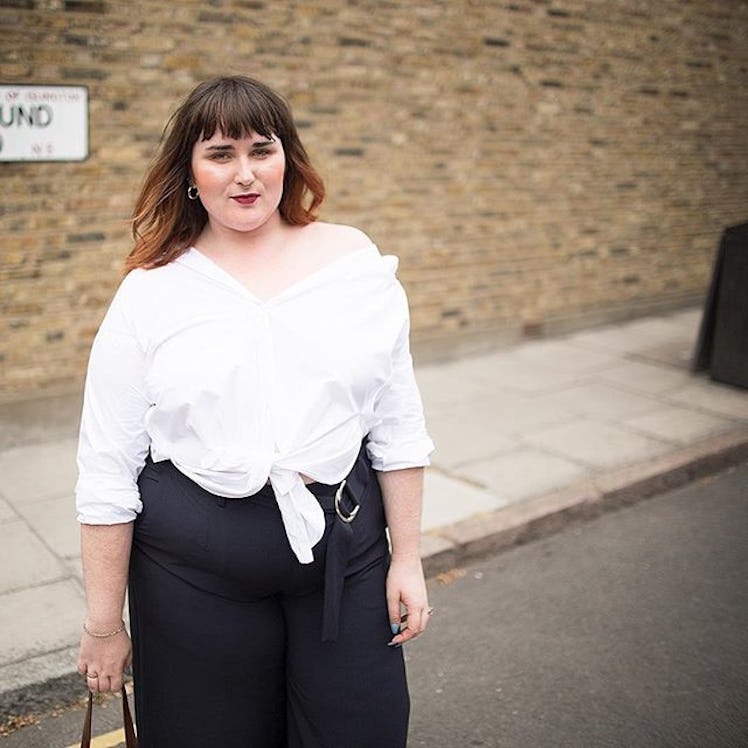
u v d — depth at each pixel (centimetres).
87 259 511
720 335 654
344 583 183
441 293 683
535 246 732
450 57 633
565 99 712
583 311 786
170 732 190
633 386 651
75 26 476
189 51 516
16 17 459
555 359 709
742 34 834
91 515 175
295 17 552
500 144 682
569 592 399
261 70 548
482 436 549
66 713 312
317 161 590
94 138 496
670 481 512
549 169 721
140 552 183
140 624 187
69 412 523
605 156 758
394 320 184
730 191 879
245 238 181
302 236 187
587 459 519
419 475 192
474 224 686
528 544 444
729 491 512
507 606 388
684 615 381
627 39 741
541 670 342
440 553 412
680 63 790
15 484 462
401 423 192
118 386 174
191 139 174
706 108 827
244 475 170
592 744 301
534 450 530
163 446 175
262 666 187
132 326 173
